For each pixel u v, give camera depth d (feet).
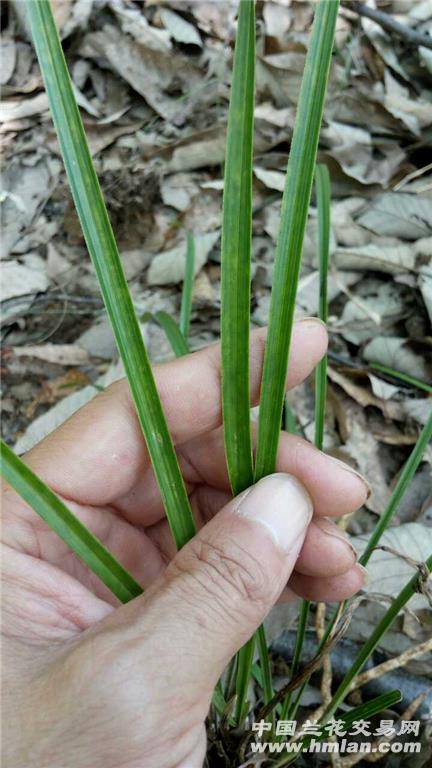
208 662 0.35
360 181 0.92
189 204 1.01
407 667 0.61
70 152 0.32
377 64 1.05
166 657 0.34
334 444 0.79
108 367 0.91
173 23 1.13
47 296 0.99
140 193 1.01
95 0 1.14
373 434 0.78
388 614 0.43
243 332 0.33
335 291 0.89
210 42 1.13
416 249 0.87
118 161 1.07
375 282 0.89
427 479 0.74
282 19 1.09
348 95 1.01
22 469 0.34
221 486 0.55
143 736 0.34
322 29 0.30
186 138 1.03
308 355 0.46
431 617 0.62
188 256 0.74
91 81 1.15
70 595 0.42
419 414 0.78
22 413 0.89
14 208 1.07
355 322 0.87
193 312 0.94
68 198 1.05
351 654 0.62
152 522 0.56
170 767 0.37
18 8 1.15
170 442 0.37
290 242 0.32
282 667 0.64
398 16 1.07
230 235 0.31
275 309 0.33
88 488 0.48
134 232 1.00
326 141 0.99
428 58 1.01
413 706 0.54
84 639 0.36
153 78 1.12
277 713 0.56
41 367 0.92
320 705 0.60
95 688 0.34
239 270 0.32
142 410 0.36
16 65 1.16
